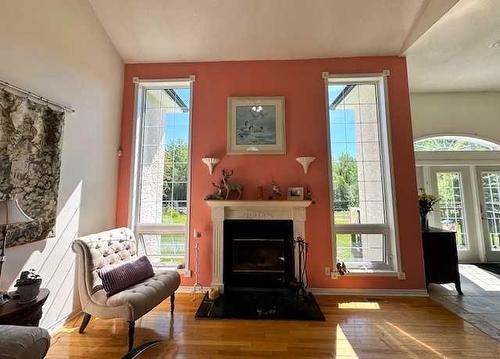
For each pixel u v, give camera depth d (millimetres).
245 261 3602
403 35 3453
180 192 3781
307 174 3615
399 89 3668
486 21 2984
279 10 3191
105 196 3402
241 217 3525
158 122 3930
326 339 2344
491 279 4023
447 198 5211
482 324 2604
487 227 5109
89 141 3078
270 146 3658
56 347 2225
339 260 3592
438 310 2939
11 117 2068
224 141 3703
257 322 2656
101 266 2504
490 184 5168
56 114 2523
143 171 3857
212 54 3738
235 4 3135
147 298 2336
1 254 1856
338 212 3668
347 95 3850
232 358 2070
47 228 2395
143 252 3736
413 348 2203
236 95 3773
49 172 2428
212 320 2701
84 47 2992
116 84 3668
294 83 3750
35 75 2314
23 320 1728
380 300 3230
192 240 3596
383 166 3697
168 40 3549
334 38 3500
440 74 4293
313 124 3682
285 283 3486
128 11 3207
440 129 4984
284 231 3561
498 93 4992
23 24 2197
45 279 2416
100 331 2490
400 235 3488
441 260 3477
